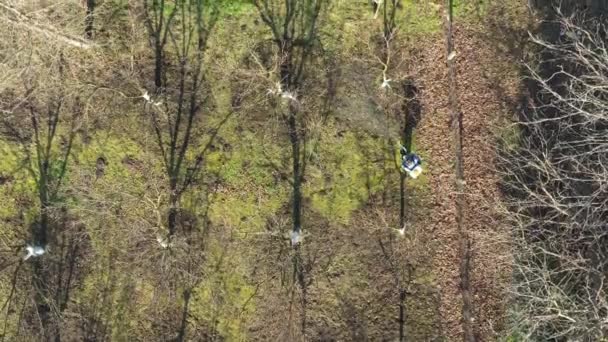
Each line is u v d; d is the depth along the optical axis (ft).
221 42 37.27
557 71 36.35
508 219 35.50
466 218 36.37
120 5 37.50
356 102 36.88
